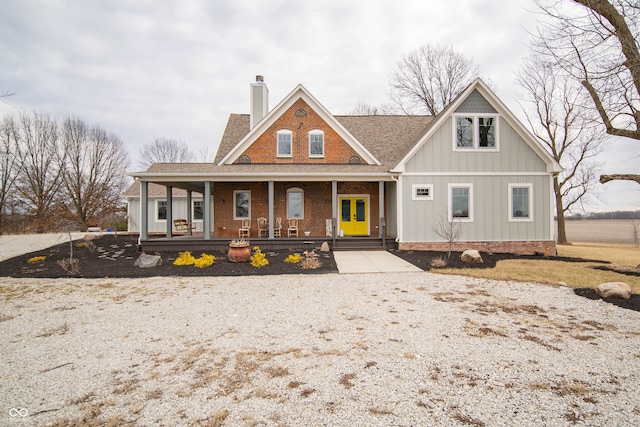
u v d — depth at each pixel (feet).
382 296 23.93
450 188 46.24
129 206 80.23
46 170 111.24
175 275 32.27
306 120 55.93
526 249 46.11
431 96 105.81
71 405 10.80
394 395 11.05
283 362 13.61
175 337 16.66
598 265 35.65
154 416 10.07
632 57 28.07
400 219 46.11
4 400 11.16
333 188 46.93
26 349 15.44
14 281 30.86
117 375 12.82
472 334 16.46
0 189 104.88
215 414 10.10
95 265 38.09
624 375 12.34
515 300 22.59
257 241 46.78
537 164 46.65
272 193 47.29
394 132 61.11
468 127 46.52
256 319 19.24
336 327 17.66
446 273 31.86
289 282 28.91
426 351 14.48
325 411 10.18
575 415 9.88
